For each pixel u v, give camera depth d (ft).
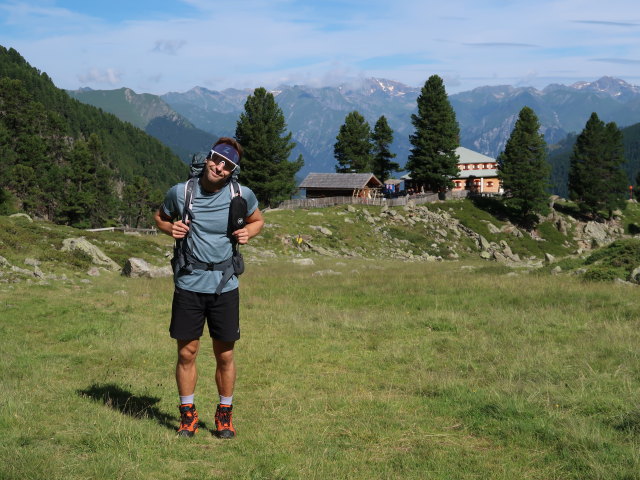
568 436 17.11
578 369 26.58
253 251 150.41
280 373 27.84
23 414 18.15
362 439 17.49
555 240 274.98
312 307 52.39
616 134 326.65
